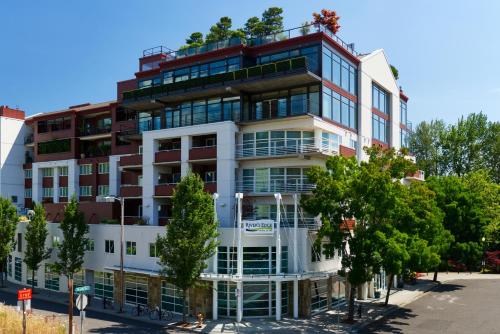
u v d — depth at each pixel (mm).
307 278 35781
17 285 53031
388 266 32531
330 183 33312
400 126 57906
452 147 79562
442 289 49844
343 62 44031
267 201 40688
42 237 47562
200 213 33625
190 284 33406
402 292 47656
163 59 51188
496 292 47875
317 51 40094
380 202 33094
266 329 32406
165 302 39062
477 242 55188
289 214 40125
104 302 40344
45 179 64875
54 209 55188
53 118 64438
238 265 34656
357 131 45969
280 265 35625
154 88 45406
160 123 48219
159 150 46094
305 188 39469
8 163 68938
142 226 40656
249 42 44406
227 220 40156
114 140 56625
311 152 38250
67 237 43438
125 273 42219
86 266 45719
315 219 39438
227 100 43219
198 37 53875
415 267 36375
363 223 35156
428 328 33094
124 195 48062
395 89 55406
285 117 39219
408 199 38000
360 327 33281
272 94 42156
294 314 35875
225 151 40906
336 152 39938
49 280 50125
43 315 36344
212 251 34656
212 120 43812
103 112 59938
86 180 60625
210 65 44750
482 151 79188
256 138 41469
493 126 78125
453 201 54969
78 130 61750
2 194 67938
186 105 45656
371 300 43406
